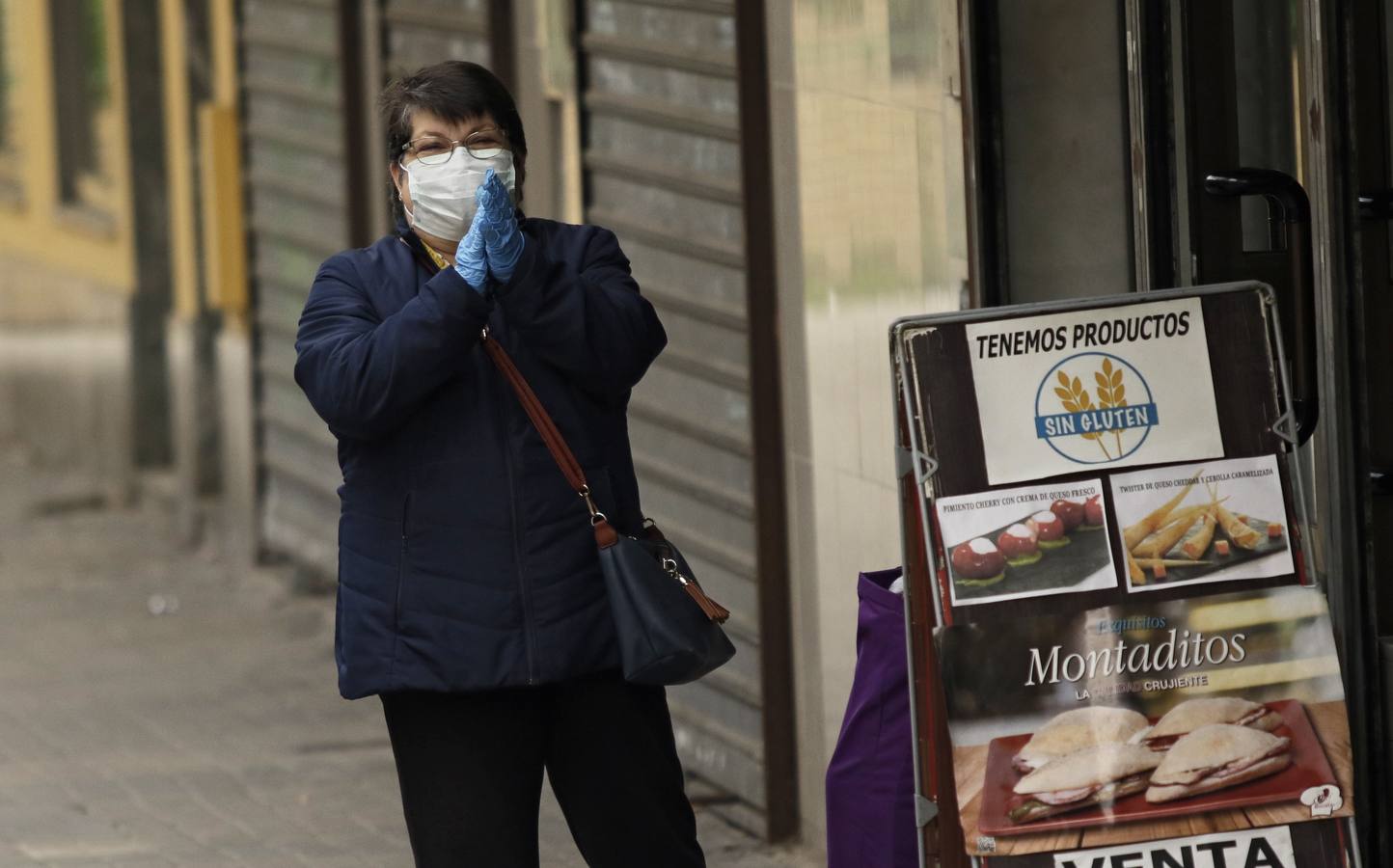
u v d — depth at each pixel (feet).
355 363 37.52
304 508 108.06
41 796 71.46
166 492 130.72
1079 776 37.93
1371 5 44.39
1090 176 46.91
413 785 38.93
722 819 64.85
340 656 39.17
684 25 65.10
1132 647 38.17
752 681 63.21
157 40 131.44
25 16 154.10
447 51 86.94
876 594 41.60
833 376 56.18
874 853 42.04
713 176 64.13
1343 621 44.98
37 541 126.11
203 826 67.36
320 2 101.65
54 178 149.07
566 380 39.24
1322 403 44.91
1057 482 38.40
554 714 39.91
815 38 55.88
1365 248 45.06
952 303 48.39
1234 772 38.17
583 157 72.38
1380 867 45.11
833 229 55.57
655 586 38.19
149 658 95.25
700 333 65.62
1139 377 38.70
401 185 39.55
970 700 37.96
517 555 38.17
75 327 145.48
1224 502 38.65
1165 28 45.83
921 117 49.55
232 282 112.06
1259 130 47.11
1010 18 46.47
